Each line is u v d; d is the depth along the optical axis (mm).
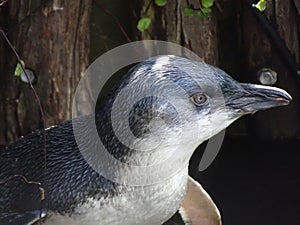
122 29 10750
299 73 10859
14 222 6836
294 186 9836
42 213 6867
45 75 10258
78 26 10406
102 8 10945
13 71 10336
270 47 10969
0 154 7504
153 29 10625
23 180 7145
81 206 6832
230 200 9602
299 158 10523
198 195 7750
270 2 10727
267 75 10992
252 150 10844
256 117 11172
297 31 10820
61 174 6957
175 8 10484
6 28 10305
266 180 10039
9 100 10406
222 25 11406
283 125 11117
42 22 10180
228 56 11477
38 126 10359
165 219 7020
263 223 9055
